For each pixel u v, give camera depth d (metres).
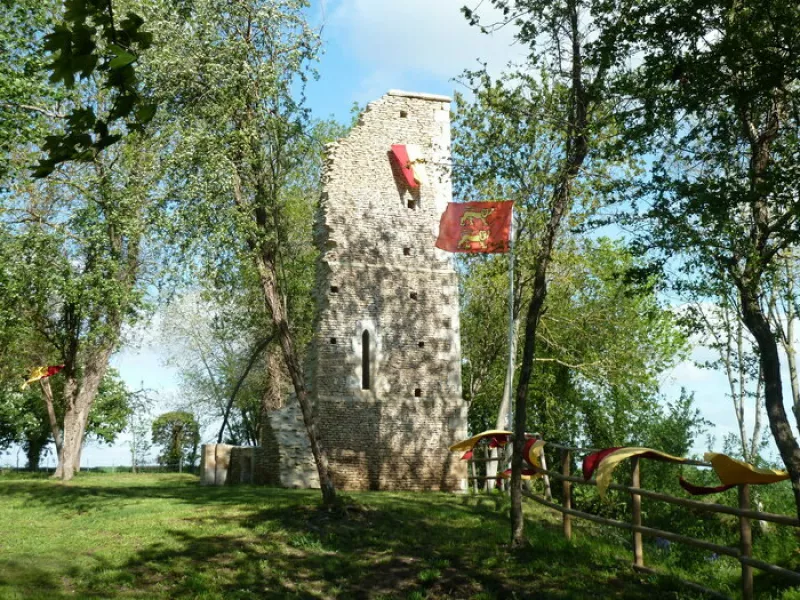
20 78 20.97
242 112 17.58
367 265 24.34
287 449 23.09
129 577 11.99
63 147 3.96
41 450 47.44
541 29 14.12
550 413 36.41
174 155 17.48
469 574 12.38
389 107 25.64
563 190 14.06
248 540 14.31
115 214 22.92
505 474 21.03
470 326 35.69
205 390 44.72
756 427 22.00
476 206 22.64
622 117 12.85
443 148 25.66
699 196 11.77
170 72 17.02
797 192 11.18
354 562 13.21
